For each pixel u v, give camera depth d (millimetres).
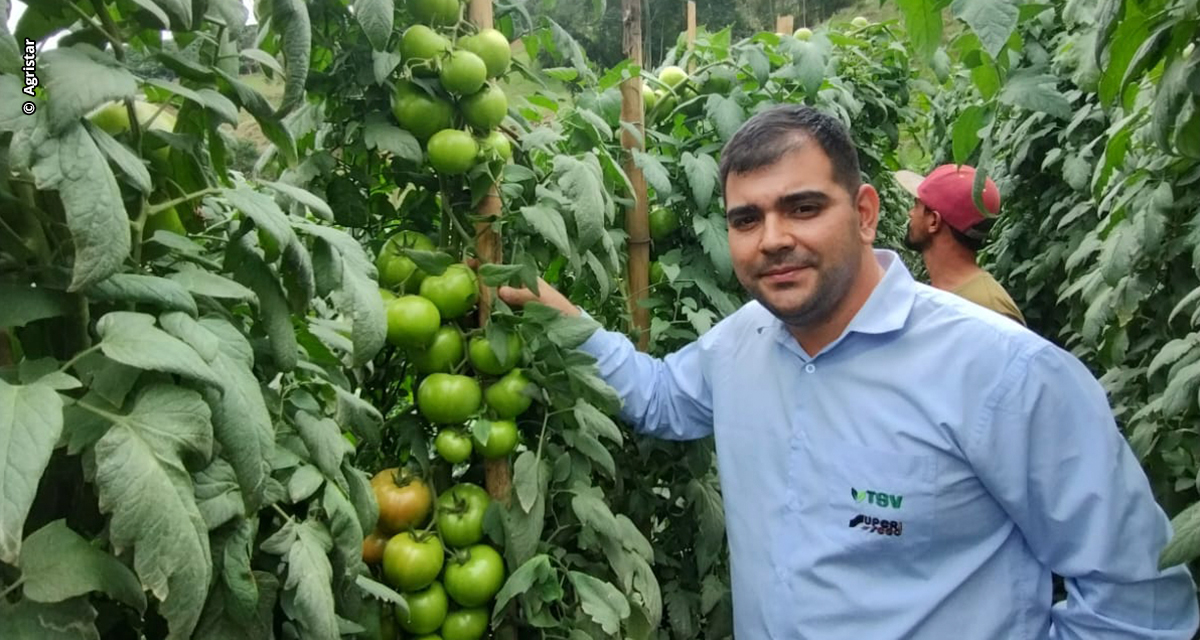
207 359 785
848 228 1250
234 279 990
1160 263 1977
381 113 1446
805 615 1335
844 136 1249
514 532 1470
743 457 1477
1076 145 3229
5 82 705
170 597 701
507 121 1592
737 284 2330
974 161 4340
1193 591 1268
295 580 924
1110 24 1105
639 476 2115
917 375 1252
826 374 1340
